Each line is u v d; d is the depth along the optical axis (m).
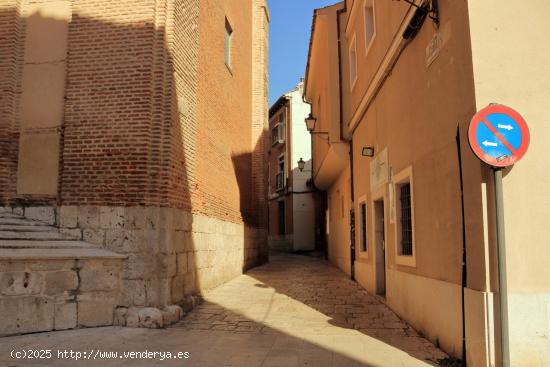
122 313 7.53
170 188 8.26
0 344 6.27
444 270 6.08
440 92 6.20
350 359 5.79
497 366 4.75
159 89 8.36
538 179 4.97
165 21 8.59
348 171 14.83
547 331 4.79
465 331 5.28
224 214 12.66
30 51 8.81
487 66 5.14
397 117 8.43
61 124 8.50
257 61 18.36
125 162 8.14
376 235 10.62
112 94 8.36
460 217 5.55
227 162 13.23
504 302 4.69
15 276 6.83
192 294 9.39
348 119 14.28
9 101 8.60
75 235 8.00
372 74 10.55
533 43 5.18
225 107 13.11
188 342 6.57
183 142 9.06
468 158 5.27
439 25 6.20
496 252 4.84
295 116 29.55
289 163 29.61
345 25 14.59
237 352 6.09
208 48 11.24
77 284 7.35
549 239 4.90
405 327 7.54
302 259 22.77
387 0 9.09
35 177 8.43
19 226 7.73
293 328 7.48
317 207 26.45
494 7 5.25
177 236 8.55
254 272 15.37
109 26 8.54
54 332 7.01
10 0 8.85
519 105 5.09
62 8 8.86
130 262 7.82
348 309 9.08
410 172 7.56
